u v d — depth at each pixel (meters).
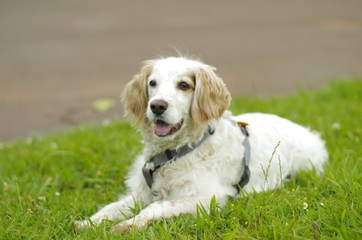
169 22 19.28
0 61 13.53
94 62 13.30
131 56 13.77
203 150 4.66
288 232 3.60
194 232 3.94
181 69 4.71
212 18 20.39
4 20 19.50
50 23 18.95
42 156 6.56
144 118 4.99
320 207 3.93
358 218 3.71
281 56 13.82
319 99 9.09
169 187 4.70
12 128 8.66
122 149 6.85
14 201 5.09
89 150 6.73
